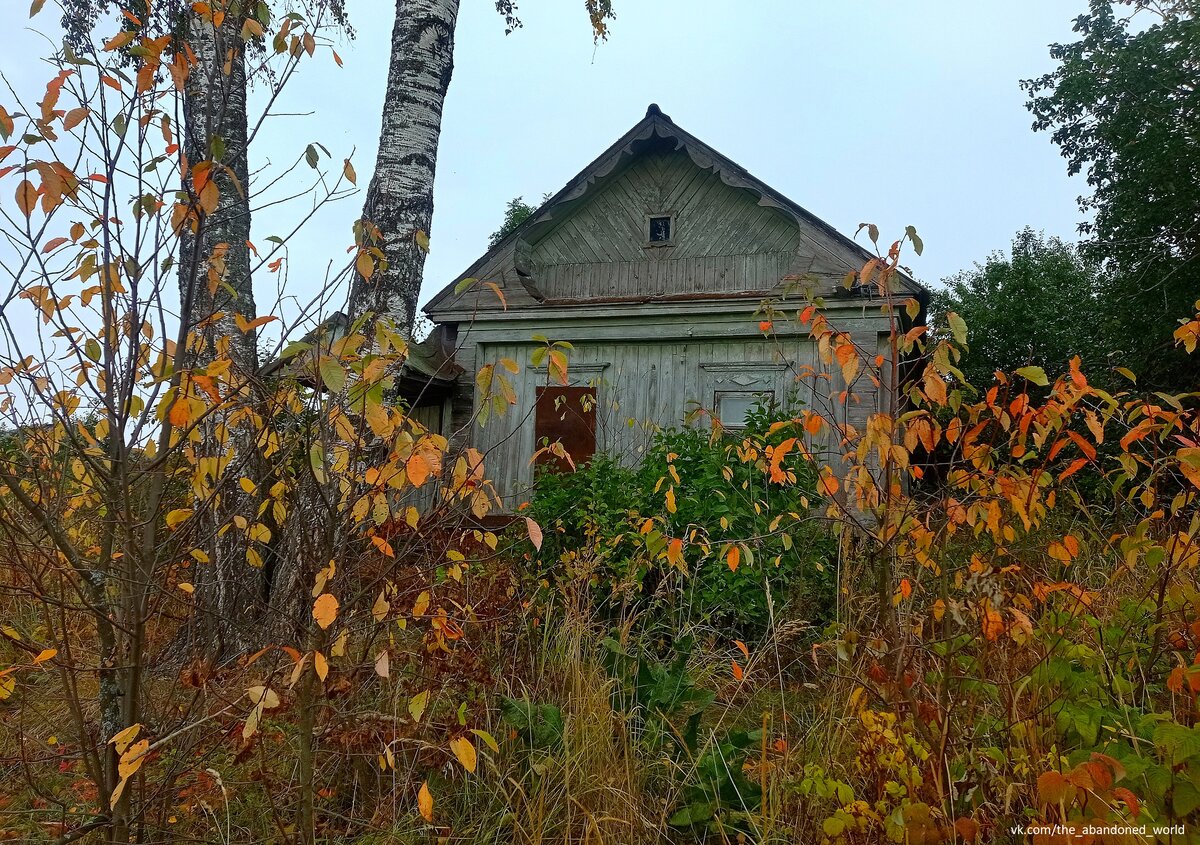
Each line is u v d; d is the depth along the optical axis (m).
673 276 10.17
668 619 4.68
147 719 2.77
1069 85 14.15
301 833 2.45
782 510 5.18
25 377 2.22
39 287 2.15
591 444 9.58
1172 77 12.95
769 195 9.44
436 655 3.11
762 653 3.59
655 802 2.92
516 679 3.52
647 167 10.54
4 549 2.56
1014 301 20.47
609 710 3.19
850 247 8.84
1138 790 2.04
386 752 2.38
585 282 10.49
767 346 9.30
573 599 4.12
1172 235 12.97
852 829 2.31
